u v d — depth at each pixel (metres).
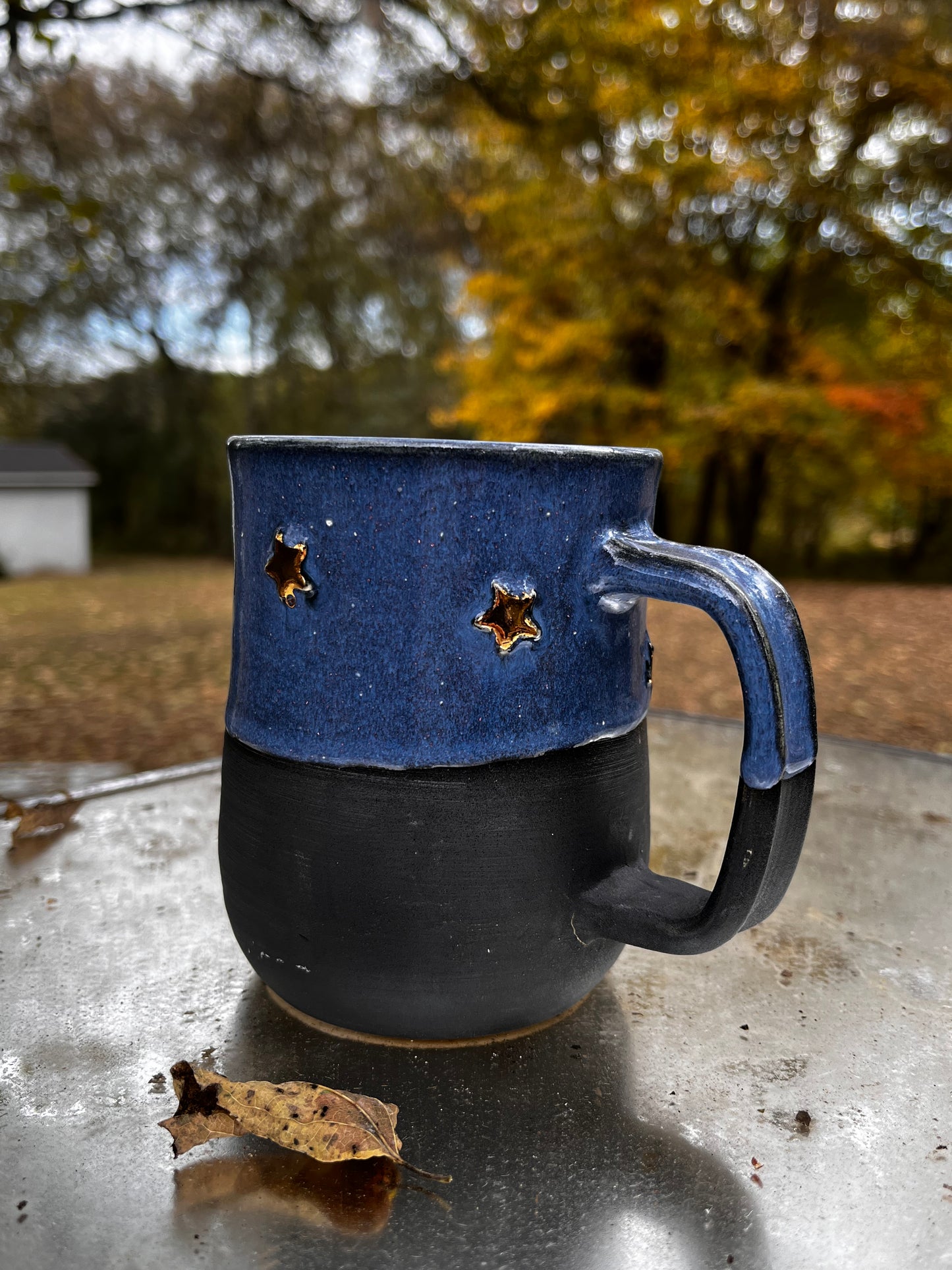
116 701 1.32
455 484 0.17
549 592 0.18
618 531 0.18
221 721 1.20
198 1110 0.17
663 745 0.42
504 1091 0.18
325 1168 0.16
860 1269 0.14
